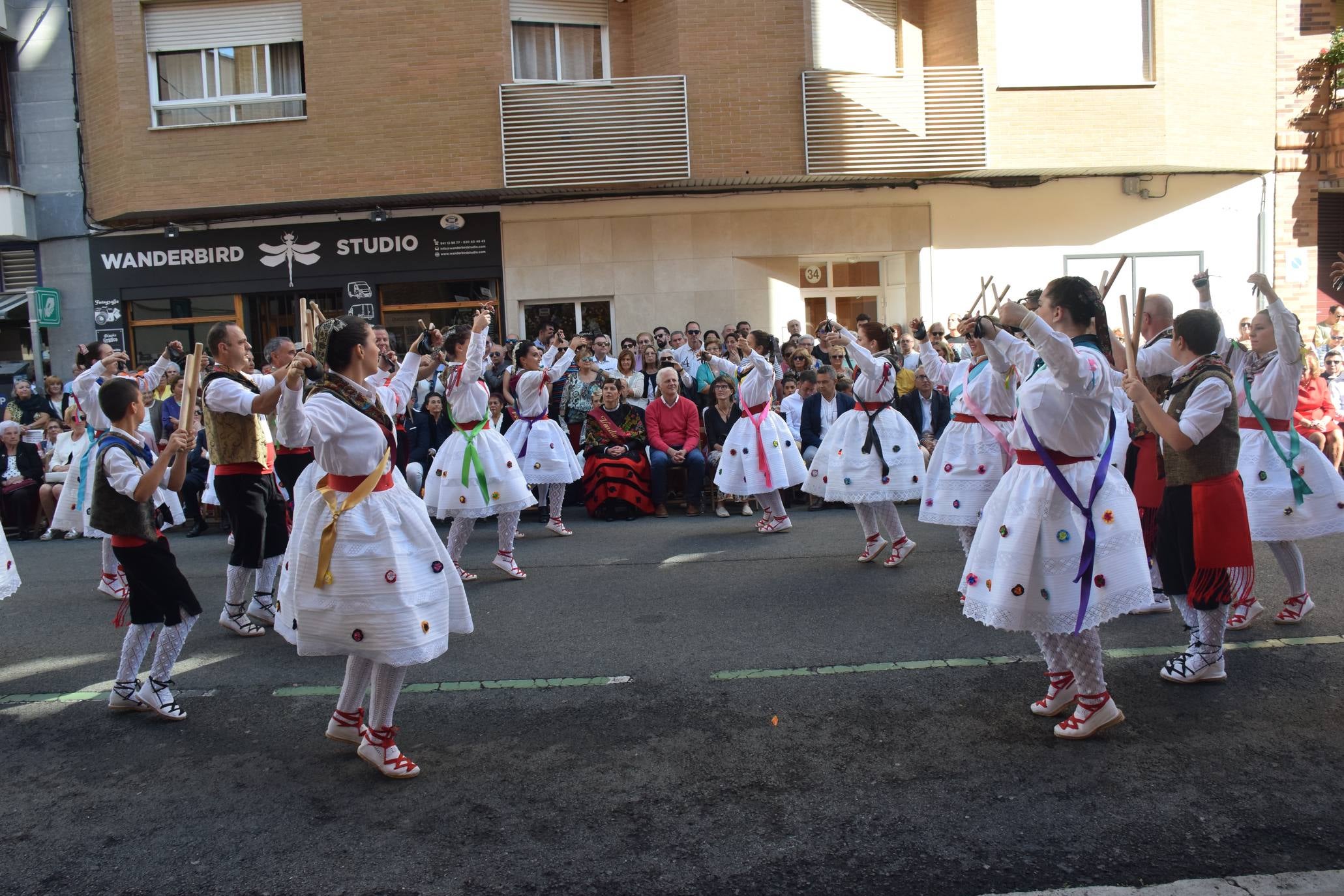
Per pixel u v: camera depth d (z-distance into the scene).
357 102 13.80
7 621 6.69
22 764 4.20
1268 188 15.04
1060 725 4.14
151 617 4.65
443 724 4.51
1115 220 14.90
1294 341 5.41
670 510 10.70
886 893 3.05
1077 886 3.03
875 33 14.53
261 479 6.07
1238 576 4.61
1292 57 14.88
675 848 3.35
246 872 3.27
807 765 3.95
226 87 14.27
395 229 14.45
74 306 14.93
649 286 14.54
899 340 11.20
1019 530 3.94
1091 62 14.32
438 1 13.68
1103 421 3.93
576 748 4.20
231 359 5.94
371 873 3.24
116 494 4.58
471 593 6.97
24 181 14.82
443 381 7.41
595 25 14.52
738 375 10.86
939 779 3.79
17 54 14.67
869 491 7.07
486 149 13.78
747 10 13.80
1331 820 3.38
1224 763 3.83
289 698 4.95
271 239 14.54
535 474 8.94
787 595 6.57
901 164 13.98
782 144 13.88
